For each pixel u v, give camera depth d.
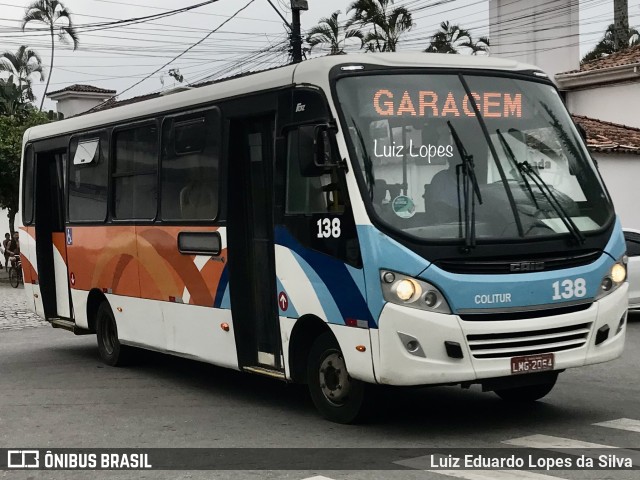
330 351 7.78
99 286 11.62
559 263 7.23
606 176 22.89
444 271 6.88
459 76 7.74
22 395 9.94
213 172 9.09
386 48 37.06
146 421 8.39
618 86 27.98
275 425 7.98
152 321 10.39
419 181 7.21
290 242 7.91
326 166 7.27
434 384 6.95
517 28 31.06
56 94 38.69
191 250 9.45
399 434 7.44
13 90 39.22
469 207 7.10
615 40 37.41
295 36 23.83
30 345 14.51
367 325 7.04
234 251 8.80
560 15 30.36
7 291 28.25
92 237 11.75
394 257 6.91
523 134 7.70
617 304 7.55
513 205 7.26
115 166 11.18
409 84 7.55
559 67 30.38
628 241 14.84
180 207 9.70
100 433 7.95
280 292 8.09
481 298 6.90
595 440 7.11
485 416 8.08
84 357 12.86
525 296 7.03
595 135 24.06
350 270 7.20
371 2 36.78
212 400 9.35
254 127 8.70
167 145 9.99
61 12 39.06
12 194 33.12
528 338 7.06
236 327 8.78
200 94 9.38
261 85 8.40
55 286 13.18
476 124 7.55
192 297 9.50
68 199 12.41
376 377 7.00
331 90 7.45
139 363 11.86
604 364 10.85
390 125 7.35
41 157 13.27
